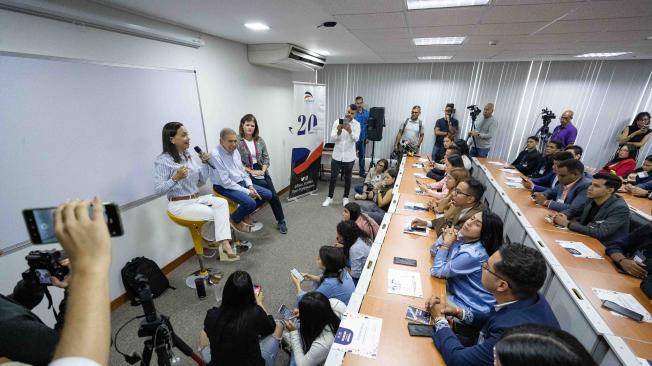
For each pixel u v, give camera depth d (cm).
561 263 187
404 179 387
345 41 356
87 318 35
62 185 191
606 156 529
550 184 379
